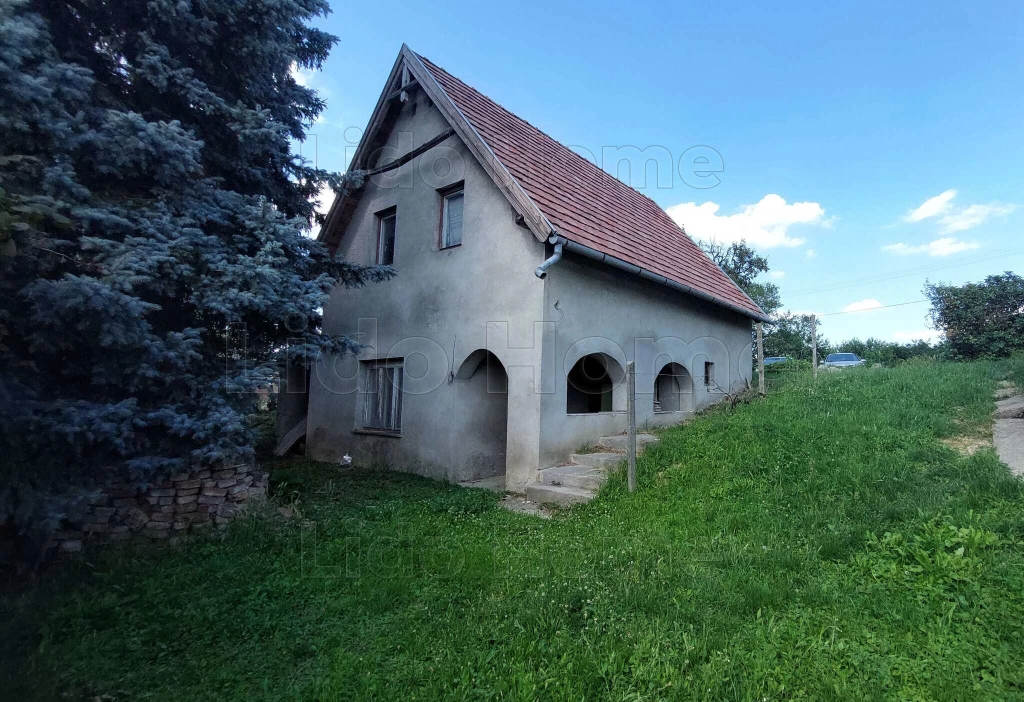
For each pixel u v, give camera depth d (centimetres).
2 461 382
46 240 403
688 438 731
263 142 596
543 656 297
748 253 3170
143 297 513
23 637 334
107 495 475
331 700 274
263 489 584
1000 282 1903
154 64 507
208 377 544
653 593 345
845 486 493
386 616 360
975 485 452
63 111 426
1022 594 306
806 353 3016
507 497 719
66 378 466
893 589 332
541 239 696
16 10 413
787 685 261
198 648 324
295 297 567
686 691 262
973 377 920
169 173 497
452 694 272
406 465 909
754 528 445
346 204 1079
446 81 973
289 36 628
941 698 246
